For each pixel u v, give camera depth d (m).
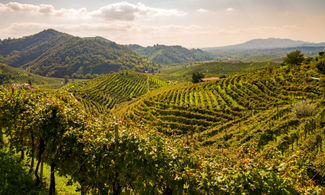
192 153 7.84
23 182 9.07
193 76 108.31
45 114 8.72
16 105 10.56
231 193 5.84
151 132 8.05
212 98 57.88
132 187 7.71
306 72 59.88
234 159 8.59
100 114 9.88
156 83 178.75
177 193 6.65
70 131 8.04
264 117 37.38
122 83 164.50
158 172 6.85
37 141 9.41
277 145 23.92
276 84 56.44
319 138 21.09
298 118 31.84
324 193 6.46
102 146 7.44
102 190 7.72
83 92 127.88
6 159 10.45
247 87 59.16
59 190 9.50
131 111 57.16
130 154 7.12
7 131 11.48
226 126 39.28
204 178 6.37
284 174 6.49
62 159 8.22
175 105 54.34
